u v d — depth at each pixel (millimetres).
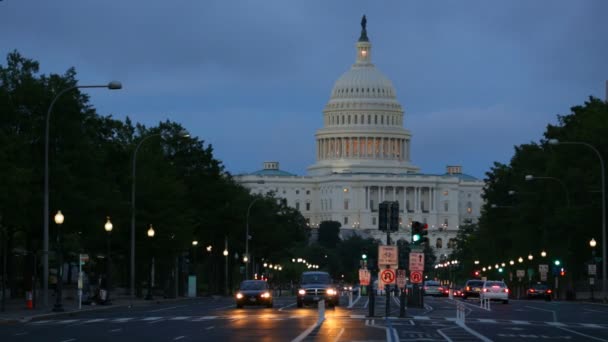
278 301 112938
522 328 58594
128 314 74062
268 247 177625
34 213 85500
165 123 134250
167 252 110500
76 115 88188
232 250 160375
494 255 170500
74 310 76125
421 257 75188
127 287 125125
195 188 133250
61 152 88062
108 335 50406
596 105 133375
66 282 146000
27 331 53594
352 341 46875
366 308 88125
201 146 135750
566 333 54125
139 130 122500
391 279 68438
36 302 87875
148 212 109000
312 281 89562
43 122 86812
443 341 47531
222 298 126625
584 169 121812
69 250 113625
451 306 96500
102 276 125375
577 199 121375
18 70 88875
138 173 108812
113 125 104062
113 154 106062
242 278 177875
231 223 137000
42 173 85312
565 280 141500
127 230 107375
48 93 87125
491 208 164875
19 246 120312
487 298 99375
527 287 150875
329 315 72938
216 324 60281
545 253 133875
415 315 73625
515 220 142250
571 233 119938
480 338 49781
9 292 101062
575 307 94438
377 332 53438
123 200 101688
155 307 89312
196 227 130250
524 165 153625
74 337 48906
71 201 86812
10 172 77438
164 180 111500
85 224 88688
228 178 160875
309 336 49969
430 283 148875
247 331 53750
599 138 119938
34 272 84000
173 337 49156
